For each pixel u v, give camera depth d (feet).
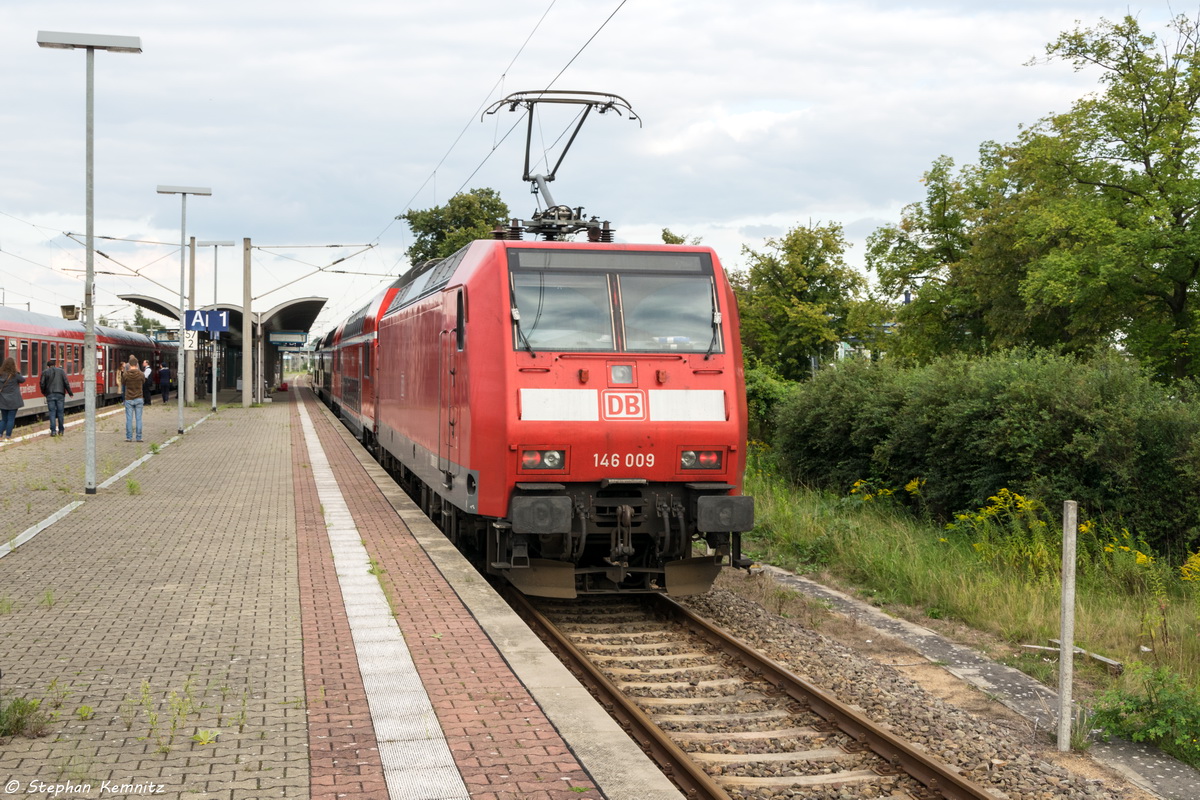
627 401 30.50
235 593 29.37
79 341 119.24
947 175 101.60
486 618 26.58
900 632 31.27
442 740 17.71
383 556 35.24
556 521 29.25
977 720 22.79
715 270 32.71
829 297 101.96
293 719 18.71
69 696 19.84
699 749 20.49
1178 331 69.51
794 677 23.88
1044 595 33.88
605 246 32.24
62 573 31.86
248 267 138.21
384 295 68.95
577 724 18.57
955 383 49.37
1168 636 29.50
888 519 50.08
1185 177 70.69
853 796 18.22
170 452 73.72
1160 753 21.48
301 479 58.65
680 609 31.24
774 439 72.02
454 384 34.17
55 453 69.77
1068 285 71.15
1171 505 40.29
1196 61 72.33
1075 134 76.54
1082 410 41.60
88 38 51.11
